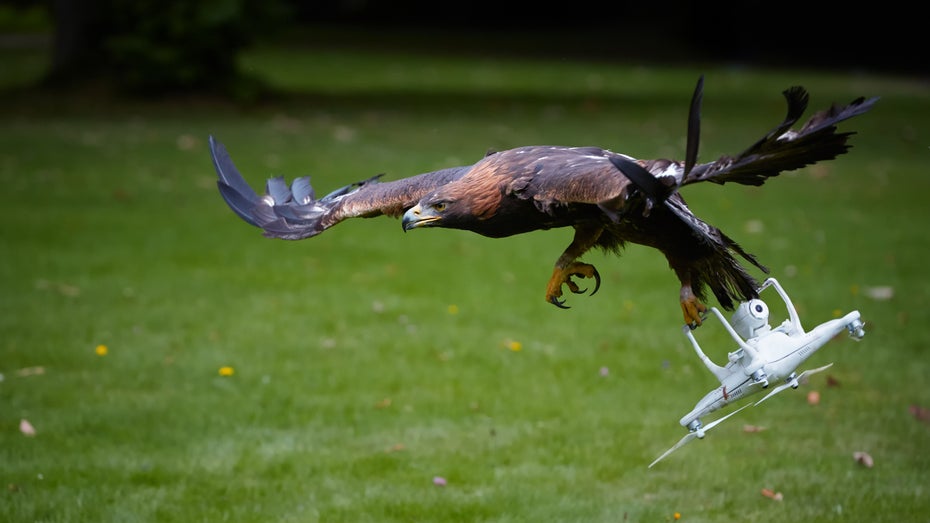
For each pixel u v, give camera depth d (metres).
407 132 25.94
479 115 29.00
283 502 8.84
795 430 10.28
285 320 12.94
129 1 28.42
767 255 15.83
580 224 5.86
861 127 28.66
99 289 13.78
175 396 10.81
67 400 10.61
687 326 5.96
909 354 12.07
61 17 29.97
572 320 13.19
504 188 5.60
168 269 14.76
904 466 9.50
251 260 15.33
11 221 16.69
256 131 25.41
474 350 12.13
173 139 23.97
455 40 51.81
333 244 16.30
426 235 17.00
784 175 21.86
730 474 9.37
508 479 9.28
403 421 10.41
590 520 8.55
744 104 32.56
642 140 25.31
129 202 18.23
